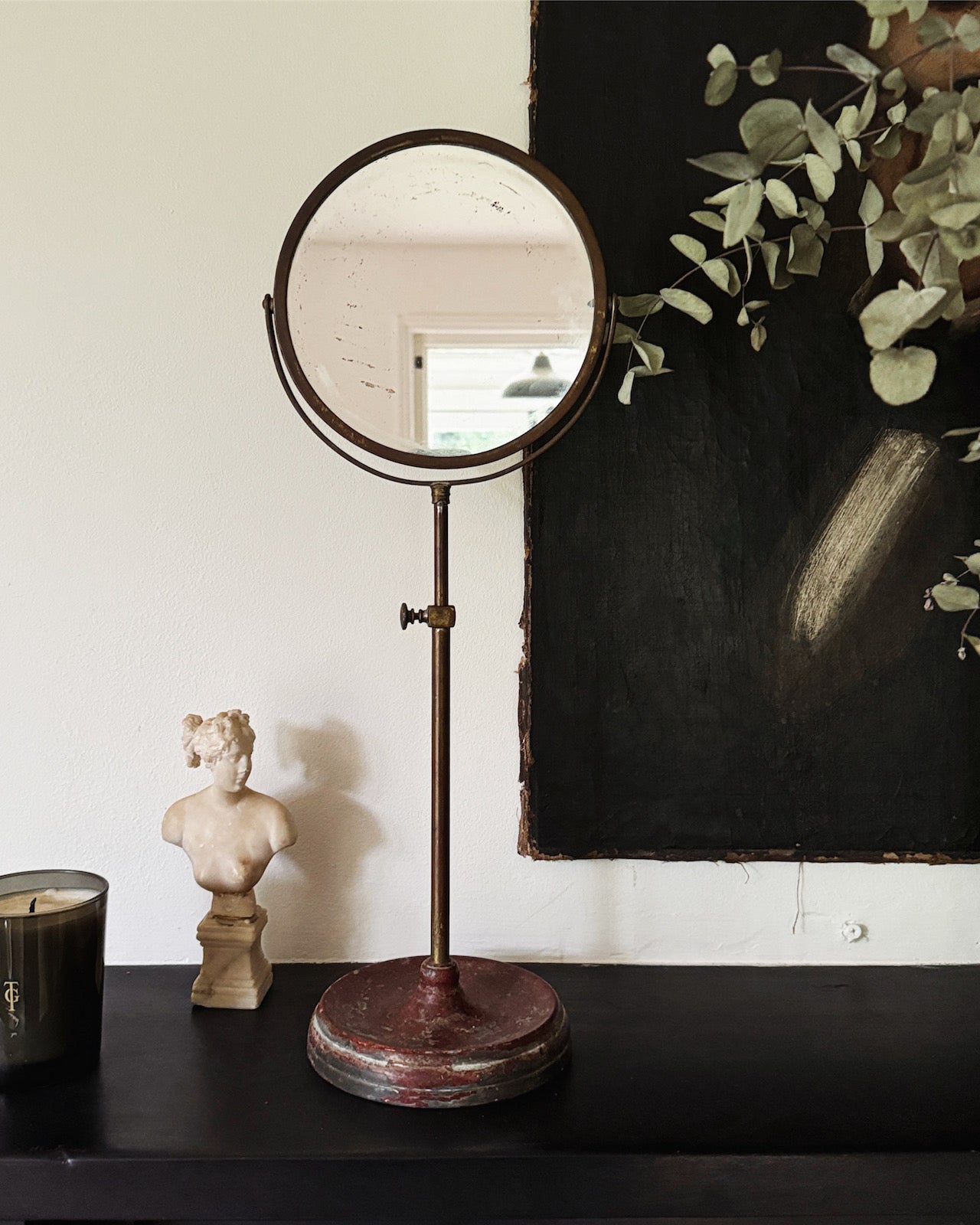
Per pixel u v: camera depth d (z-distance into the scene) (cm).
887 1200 63
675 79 85
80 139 85
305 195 86
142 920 89
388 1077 68
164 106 85
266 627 88
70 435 86
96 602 87
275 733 88
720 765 87
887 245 84
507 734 88
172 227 86
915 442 86
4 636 87
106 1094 69
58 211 85
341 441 87
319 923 89
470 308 75
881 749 87
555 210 74
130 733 88
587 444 86
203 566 87
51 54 85
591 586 86
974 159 80
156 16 85
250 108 86
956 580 86
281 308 74
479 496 87
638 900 89
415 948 89
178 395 86
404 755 88
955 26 83
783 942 89
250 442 87
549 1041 71
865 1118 66
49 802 88
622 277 85
